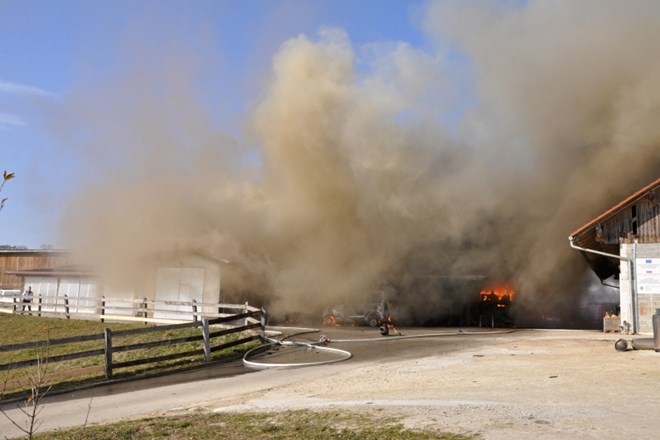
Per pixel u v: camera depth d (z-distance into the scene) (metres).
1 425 9.23
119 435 7.44
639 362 11.45
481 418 6.99
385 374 11.84
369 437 6.53
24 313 29.95
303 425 7.37
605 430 6.14
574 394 8.36
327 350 16.50
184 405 9.99
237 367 14.39
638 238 18.59
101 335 13.29
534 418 6.84
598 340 16.36
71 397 11.58
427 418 7.18
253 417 8.09
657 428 6.14
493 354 14.11
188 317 25.36
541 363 12.03
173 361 15.17
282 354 16.05
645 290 18.36
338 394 9.77
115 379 13.14
